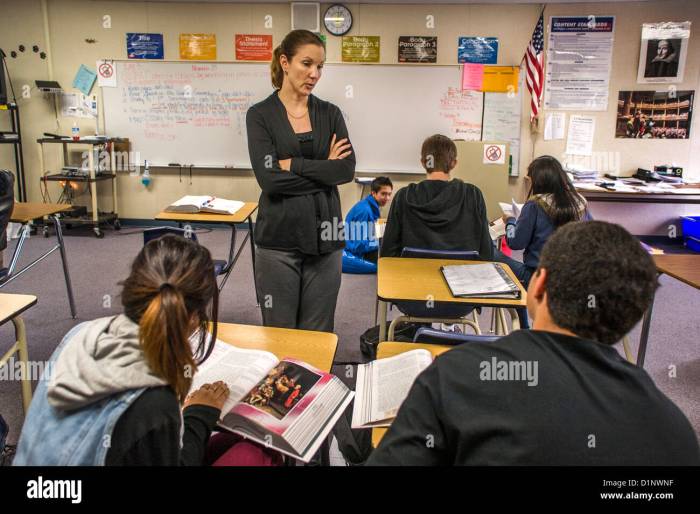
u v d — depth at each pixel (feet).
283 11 18.03
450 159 8.26
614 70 17.72
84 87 19.02
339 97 18.37
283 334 5.39
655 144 18.15
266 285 6.56
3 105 17.54
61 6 18.56
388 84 18.21
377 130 18.54
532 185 9.04
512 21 17.67
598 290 2.44
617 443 2.32
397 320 7.27
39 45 18.88
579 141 18.24
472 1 17.42
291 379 4.14
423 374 2.73
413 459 2.52
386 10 17.79
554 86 17.95
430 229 8.23
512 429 2.35
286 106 6.23
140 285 3.05
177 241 3.25
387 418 3.68
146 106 18.94
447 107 18.28
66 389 2.90
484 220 8.29
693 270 7.94
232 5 18.10
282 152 6.21
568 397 2.39
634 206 18.80
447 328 9.23
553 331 2.62
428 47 17.92
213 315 3.50
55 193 19.93
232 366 4.30
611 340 2.54
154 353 2.91
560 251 2.58
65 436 2.87
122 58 18.72
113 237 18.37
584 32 17.51
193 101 18.80
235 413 3.69
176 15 18.30
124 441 2.85
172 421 2.95
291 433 3.56
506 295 6.15
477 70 17.95
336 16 17.81
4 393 8.02
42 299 12.30
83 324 3.33
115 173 19.10
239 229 19.88
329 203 6.43
